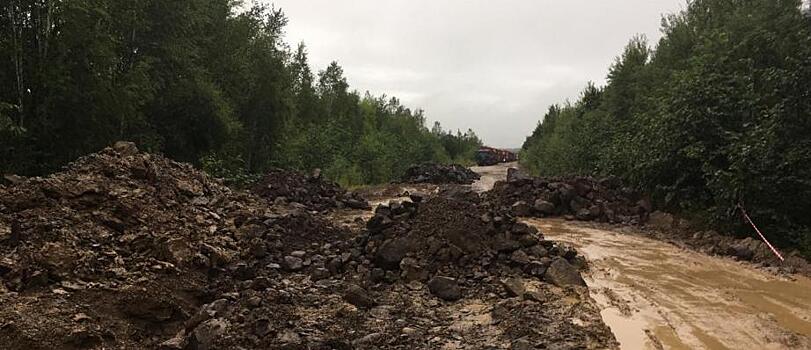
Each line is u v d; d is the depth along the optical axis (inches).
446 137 3772.1
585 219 696.4
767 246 447.2
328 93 2049.7
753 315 296.2
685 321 285.4
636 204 697.6
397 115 2657.5
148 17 713.0
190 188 482.3
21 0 514.0
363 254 382.9
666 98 718.5
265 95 1092.5
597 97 1560.0
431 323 274.1
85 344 206.1
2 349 186.4
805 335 264.5
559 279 348.2
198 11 810.2
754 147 490.6
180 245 310.0
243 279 321.1
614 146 880.9
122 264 276.7
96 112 566.9
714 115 586.6
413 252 366.3
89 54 553.0
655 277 385.4
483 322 277.4
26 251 255.1
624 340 256.4
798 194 482.3
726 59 642.2
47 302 221.1
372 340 241.1
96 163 404.2
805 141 462.9
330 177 1289.4
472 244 377.7
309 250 398.6
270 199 715.4
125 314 235.9
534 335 252.5
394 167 1750.7
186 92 789.9
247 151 1075.9
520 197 786.2
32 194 310.0
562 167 1310.3
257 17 1166.3
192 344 216.2
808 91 454.6
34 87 525.7
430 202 426.6
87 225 303.7
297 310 279.9
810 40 487.2
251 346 221.5
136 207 347.6
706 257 460.4
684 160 628.7
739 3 922.1
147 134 714.8
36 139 521.3
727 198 522.0
